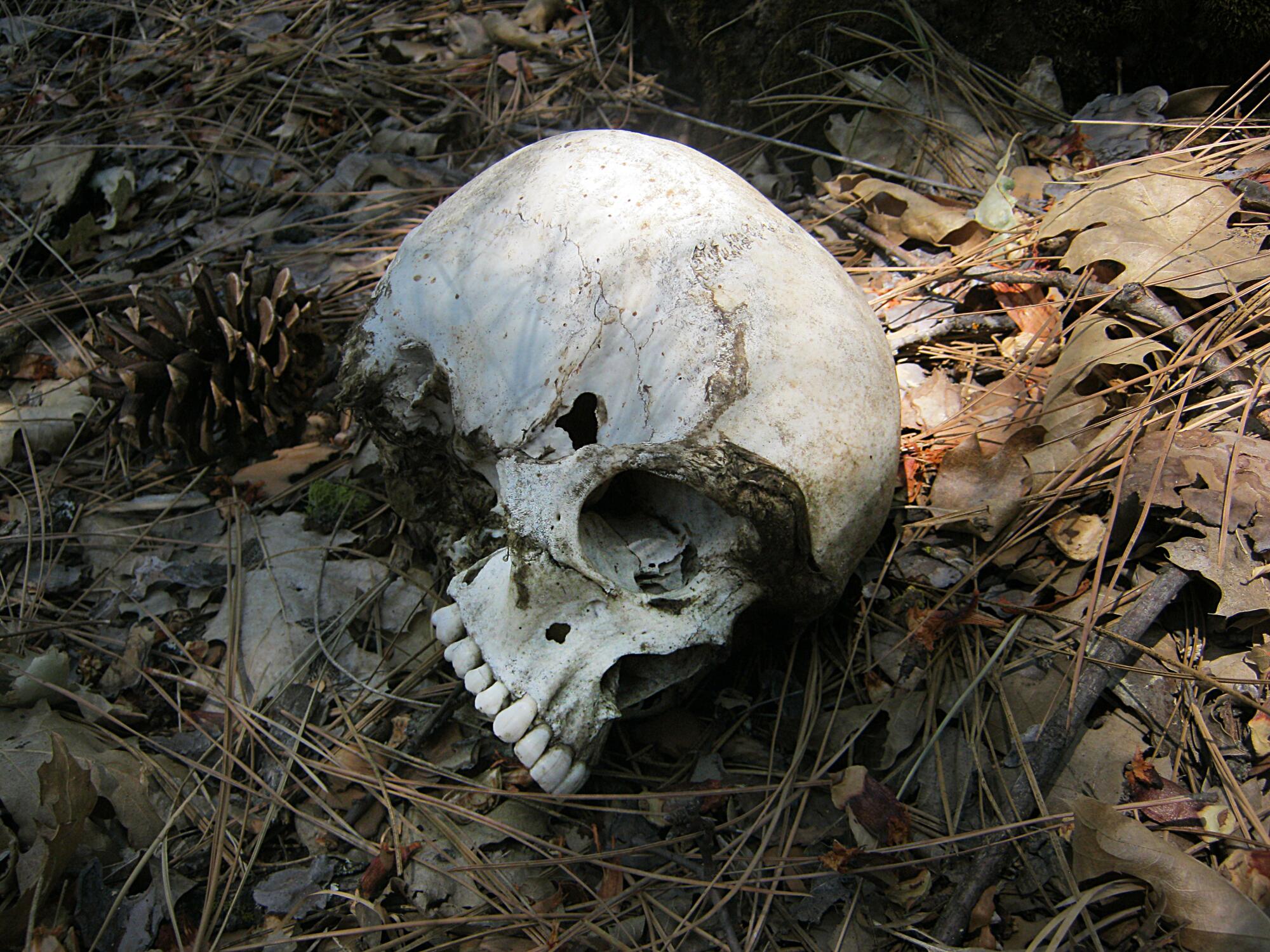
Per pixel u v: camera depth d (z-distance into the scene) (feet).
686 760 0.93
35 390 1.27
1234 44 1.18
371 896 0.87
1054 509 0.98
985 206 1.17
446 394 0.96
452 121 1.53
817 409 0.84
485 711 0.87
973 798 0.87
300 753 0.96
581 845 0.89
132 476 1.19
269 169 1.50
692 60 1.47
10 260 1.39
